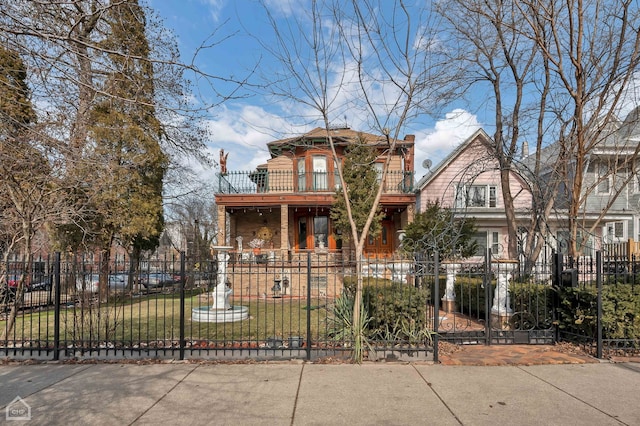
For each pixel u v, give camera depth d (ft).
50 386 15.72
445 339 22.56
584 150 27.45
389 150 22.30
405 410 13.37
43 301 37.47
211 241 100.53
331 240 63.00
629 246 44.70
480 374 17.17
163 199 62.08
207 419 12.66
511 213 35.47
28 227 22.68
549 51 28.96
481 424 12.30
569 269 22.63
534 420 12.57
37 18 13.64
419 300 21.13
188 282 56.03
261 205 55.98
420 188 61.00
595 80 27.09
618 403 13.94
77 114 19.03
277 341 21.08
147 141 44.45
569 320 21.81
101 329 25.21
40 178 22.18
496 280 26.89
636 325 20.30
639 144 29.19
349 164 50.98
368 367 18.15
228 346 21.25
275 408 13.53
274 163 67.87
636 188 59.62
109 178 31.91
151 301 45.34
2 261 23.50
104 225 45.57
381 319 20.86
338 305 22.30
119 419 12.67
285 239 54.65
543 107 33.04
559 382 16.14
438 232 37.50
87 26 16.49
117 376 16.93
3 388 15.51
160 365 18.45
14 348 19.98
